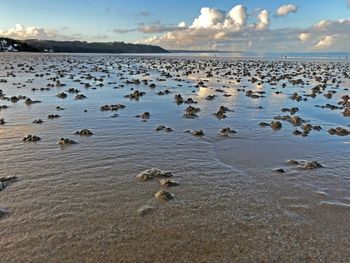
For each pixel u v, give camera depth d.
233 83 40.47
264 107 25.27
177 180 11.51
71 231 8.45
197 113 22.47
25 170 12.02
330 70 68.06
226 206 9.87
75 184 11.00
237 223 9.01
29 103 24.33
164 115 21.66
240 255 7.77
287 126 19.50
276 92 32.88
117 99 27.28
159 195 10.22
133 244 8.04
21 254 7.61
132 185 11.02
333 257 7.81
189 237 8.35
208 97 28.48
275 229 8.79
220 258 7.66
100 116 20.84
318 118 22.09
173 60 107.25
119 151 14.26
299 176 12.18
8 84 34.84
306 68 73.81
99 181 11.27
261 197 10.48
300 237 8.49
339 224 9.12
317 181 11.79
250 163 13.34
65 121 19.31
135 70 59.62
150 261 7.51
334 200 10.45
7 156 13.37
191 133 17.36
